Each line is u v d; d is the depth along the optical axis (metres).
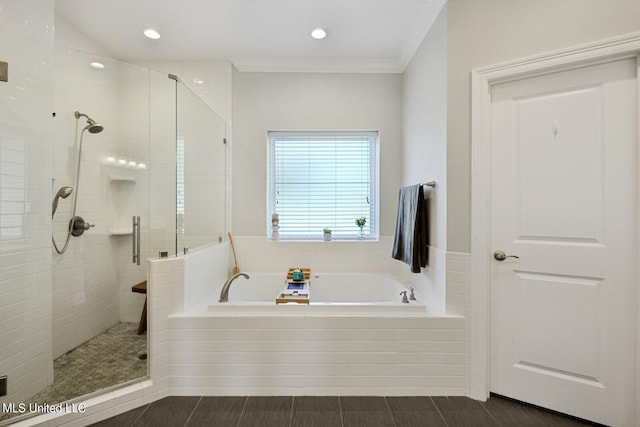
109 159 2.13
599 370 1.35
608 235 1.32
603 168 1.33
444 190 1.68
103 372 1.67
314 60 2.52
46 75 1.61
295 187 2.75
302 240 2.70
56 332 1.81
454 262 1.63
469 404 1.53
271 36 2.19
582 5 1.33
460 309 1.61
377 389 1.61
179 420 1.41
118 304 2.28
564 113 1.40
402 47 2.33
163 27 2.08
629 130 1.28
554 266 1.43
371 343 1.61
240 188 2.60
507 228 1.53
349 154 2.75
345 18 1.98
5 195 1.44
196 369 1.61
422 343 1.60
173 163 1.98
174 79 1.99
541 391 1.47
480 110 1.55
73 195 1.96
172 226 1.88
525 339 1.50
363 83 2.61
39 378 1.53
